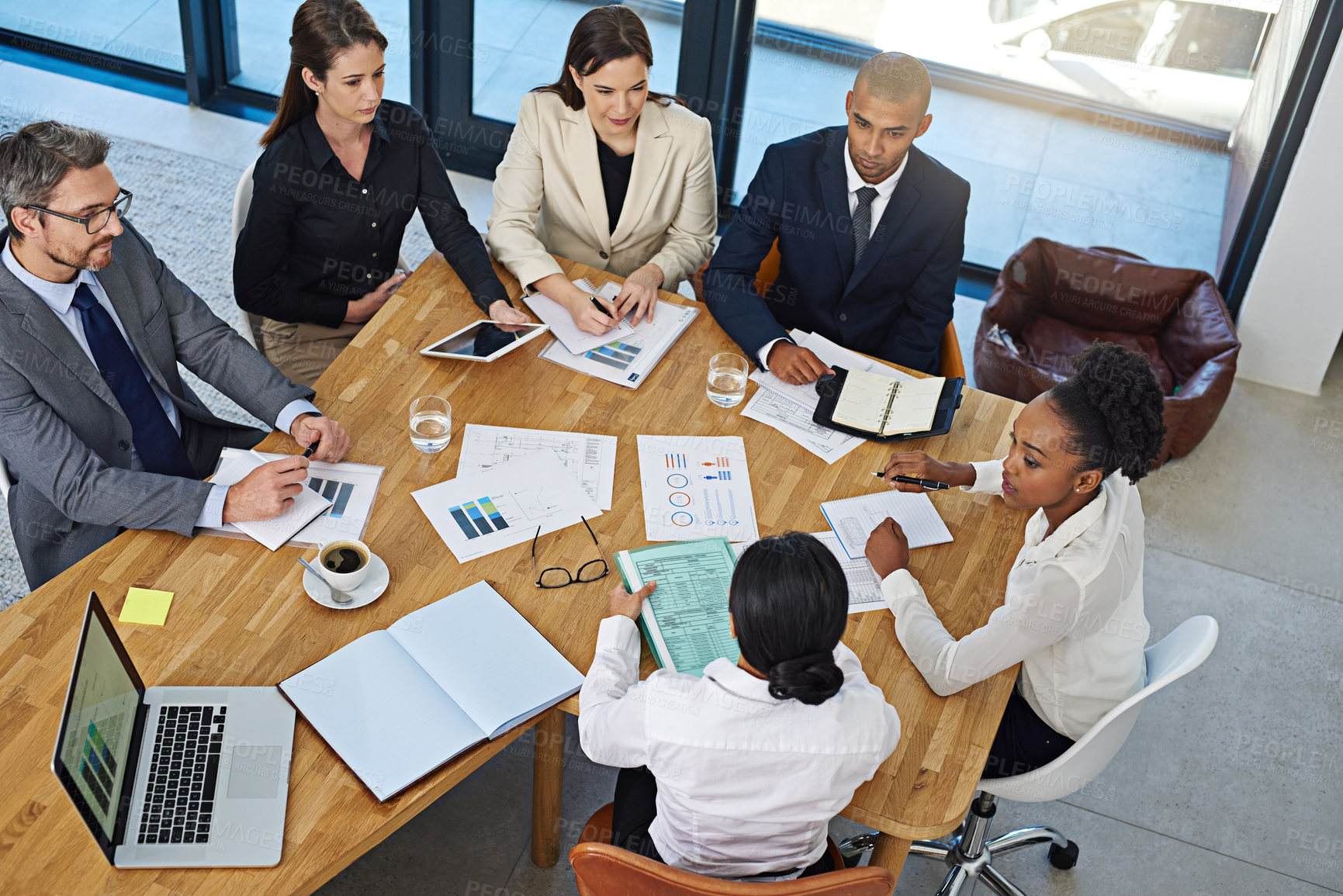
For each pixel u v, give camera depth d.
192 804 1.64
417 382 2.44
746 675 1.55
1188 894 2.53
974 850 2.39
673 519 2.17
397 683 1.83
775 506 2.23
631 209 2.94
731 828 1.60
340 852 1.61
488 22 4.29
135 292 2.37
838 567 1.52
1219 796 2.73
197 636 1.88
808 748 1.53
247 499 2.06
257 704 1.78
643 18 4.12
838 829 2.58
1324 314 3.82
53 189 2.01
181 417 2.52
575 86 2.79
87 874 1.55
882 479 2.31
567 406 2.41
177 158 4.41
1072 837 2.62
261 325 3.01
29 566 2.30
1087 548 1.91
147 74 4.79
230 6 4.50
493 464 2.26
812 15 3.99
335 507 2.12
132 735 1.68
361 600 1.95
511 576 2.04
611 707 1.67
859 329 2.96
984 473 2.29
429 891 2.38
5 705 1.74
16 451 2.10
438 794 1.73
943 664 1.89
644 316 2.69
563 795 2.59
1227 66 3.80
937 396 2.48
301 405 2.31
